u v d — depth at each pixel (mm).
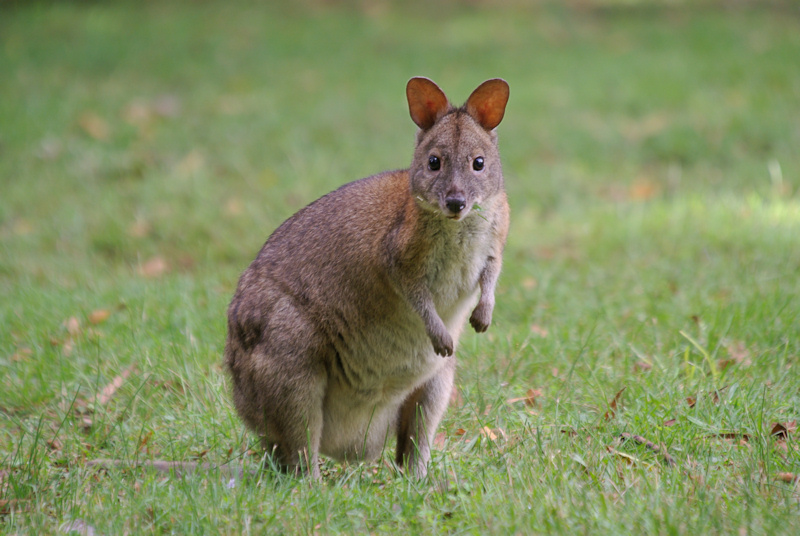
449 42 28719
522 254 14656
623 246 14414
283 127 21016
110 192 17641
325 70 25719
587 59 26391
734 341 10172
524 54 27188
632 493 6648
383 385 8312
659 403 8453
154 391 9562
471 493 6957
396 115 21984
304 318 7961
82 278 13891
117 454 8203
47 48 26469
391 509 6777
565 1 34062
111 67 25422
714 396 8609
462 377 9875
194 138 20562
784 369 9398
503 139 20359
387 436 8641
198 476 7418
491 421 8625
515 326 11305
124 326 11266
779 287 11492
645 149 19734
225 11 31312
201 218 16281
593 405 8852
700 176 18172
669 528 5965
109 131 20938
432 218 7773
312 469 7969
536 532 6145
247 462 7988
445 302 8188
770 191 16750
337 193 8555
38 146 19906
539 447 7480
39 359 10414
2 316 11875
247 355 8125
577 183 18156
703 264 13164
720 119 20438
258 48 27516
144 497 6977
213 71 25328
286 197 17156
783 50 25547
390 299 8070
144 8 31406
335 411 8320
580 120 21516
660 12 32156
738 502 6438
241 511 6656
